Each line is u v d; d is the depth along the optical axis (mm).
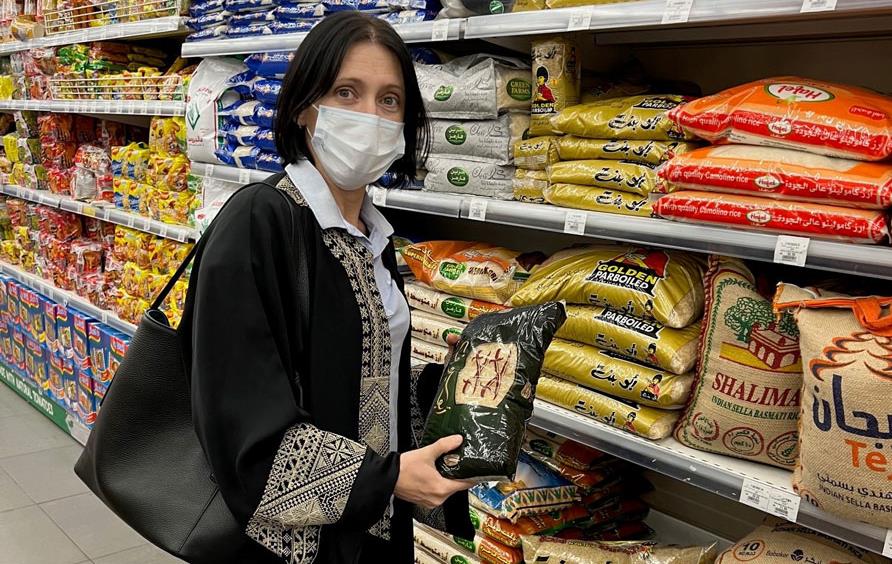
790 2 1267
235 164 2633
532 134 1893
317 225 1169
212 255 1074
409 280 2354
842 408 1169
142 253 3207
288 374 1114
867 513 1204
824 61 1863
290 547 1088
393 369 1317
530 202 1886
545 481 1966
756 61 1981
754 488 1394
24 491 3037
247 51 2438
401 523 1400
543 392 1806
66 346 3604
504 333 1202
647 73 2211
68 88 3629
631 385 1641
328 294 1151
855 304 1239
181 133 2961
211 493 1150
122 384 1212
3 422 3838
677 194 1485
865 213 1255
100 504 2953
